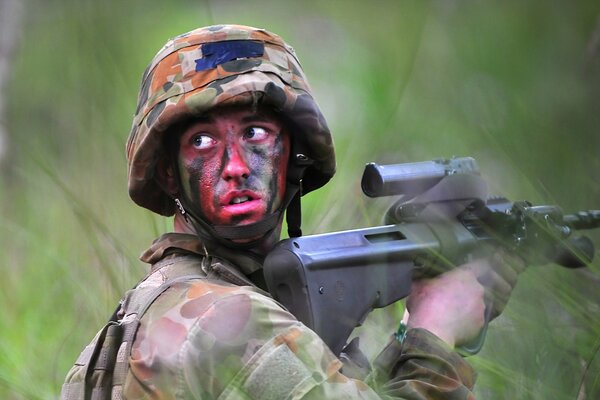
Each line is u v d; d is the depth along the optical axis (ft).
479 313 24.95
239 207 24.79
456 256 25.05
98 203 41.16
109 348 23.41
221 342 22.09
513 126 23.71
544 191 23.66
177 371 22.12
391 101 33.53
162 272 24.99
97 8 51.57
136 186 26.37
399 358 24.31
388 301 24.73
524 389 23.39
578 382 23.27
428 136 28.19
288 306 23.84
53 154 49.75
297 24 56.18
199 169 24.97
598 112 23.73
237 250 25.25
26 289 40.45
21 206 47.75
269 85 24.85
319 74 51.11
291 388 21.80
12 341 37.29
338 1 45.91
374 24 40.73
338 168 36.14
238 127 24.91
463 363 24.06
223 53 25.14
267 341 22.16
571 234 24.56
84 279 38.40
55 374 34.81
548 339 23.57
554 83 23.95
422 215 25.31
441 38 27.58
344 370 25.93
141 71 50.98
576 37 24.52
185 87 24.89
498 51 24.45
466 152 25.89
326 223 34.76
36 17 62.34
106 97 46.39
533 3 24.89
